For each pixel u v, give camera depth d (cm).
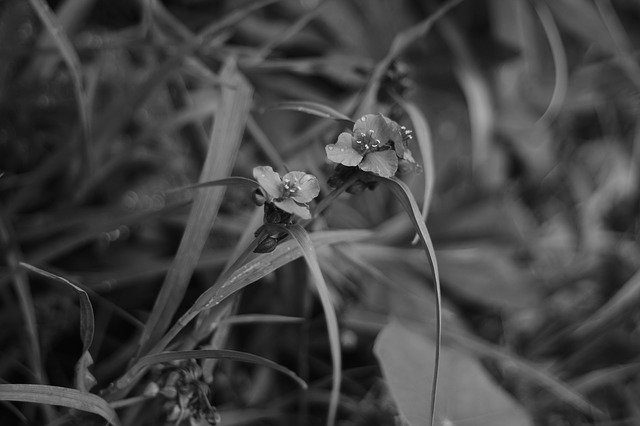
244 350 86
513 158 115
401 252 96
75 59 78
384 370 78
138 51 90
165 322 68
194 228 70
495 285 99
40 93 86
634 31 124
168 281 69
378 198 98
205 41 81
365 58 103
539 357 99
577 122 124
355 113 80
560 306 105
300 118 94
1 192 86
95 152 82
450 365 81
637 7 124
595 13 112
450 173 107
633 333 100
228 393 84
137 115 89
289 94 97
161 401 72
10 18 86
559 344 99
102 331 83
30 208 86
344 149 63
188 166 90
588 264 111
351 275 88
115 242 86
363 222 95
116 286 84
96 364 82
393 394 77
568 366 96
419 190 101
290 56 101
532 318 102
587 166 121
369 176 65
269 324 87
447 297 99
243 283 65
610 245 113
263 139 80
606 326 96
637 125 122
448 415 79
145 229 87
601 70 120
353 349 89
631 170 121
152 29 84
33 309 80
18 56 84
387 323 87
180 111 87
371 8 105
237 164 88
